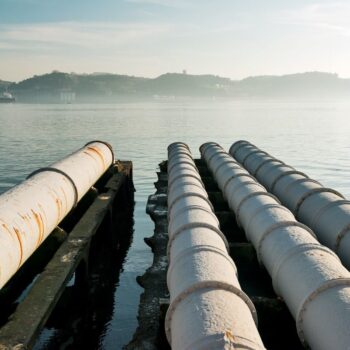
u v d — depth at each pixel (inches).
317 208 439.2
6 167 1371.8
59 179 470.6
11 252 301.3
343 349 210.1
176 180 551.8
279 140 2215.8
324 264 279.7
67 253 397.7
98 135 2429.9
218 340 199.0
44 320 296.2
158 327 321.7
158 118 4156.0
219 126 3157.0
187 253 294.5
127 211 839.7
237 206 475.2
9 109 6407.5
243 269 413.1
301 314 260.1
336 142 2114.9
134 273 567.8
